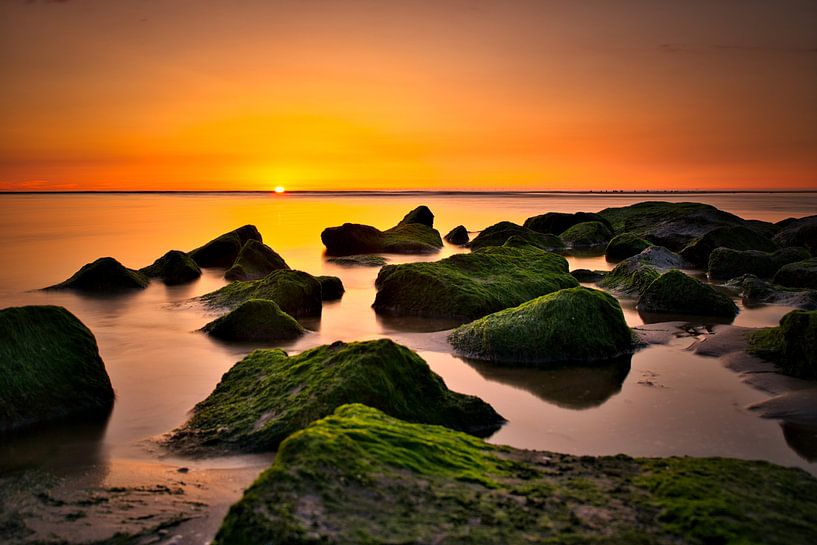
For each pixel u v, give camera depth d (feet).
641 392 39.86
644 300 66.18
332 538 18.08
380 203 396.78
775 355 44.55
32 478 27.84
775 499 22.22
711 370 44.19
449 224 208.33
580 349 47.29
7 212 269.23
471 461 24.49
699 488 22.71
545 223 163.84
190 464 29.30
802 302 67.92
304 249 130.11
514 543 18.63
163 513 24.27
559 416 35.68
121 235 160.66
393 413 31.68
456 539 18.62
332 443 22.72
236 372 38.78
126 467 29.07
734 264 90.68
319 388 32.19
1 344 35.83
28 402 35.24
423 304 66.08
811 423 34.19
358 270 100.27
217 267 102.68
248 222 205.36
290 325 55.83
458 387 41.19
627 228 163.53
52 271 97.30
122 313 66.59
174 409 37.50
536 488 22.50
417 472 22.54
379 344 34.04
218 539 18.39
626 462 26.00
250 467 28.66
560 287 71.67
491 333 48.91
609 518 20.35
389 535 18.53
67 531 22.91
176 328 59.41
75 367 38.14
